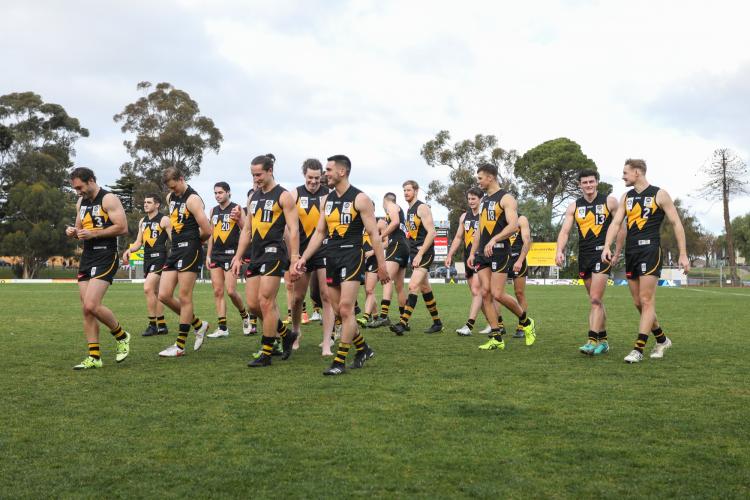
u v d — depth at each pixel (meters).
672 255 95.94
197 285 41.72
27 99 67.81
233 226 10.79
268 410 5.23
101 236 7.38
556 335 11.02
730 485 3.56
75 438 4.45
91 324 7.43
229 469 3.81
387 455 4.07
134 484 3.58
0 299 21.59
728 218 57.19
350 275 7.01
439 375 6.86
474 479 3.65
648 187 7.99
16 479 3.66
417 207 12.16
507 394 5.85
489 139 66.12
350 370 7.19
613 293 30.11
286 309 17.30
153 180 60.91
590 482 3.60
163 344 9.70
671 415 5.07
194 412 5.17
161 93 61.00
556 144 67.38
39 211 60.44
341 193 7.11
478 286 11.13
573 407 5.33
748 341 10.00
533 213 63.03
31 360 7.98
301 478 3.67
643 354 8.56
